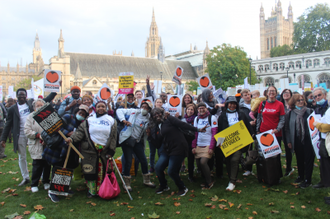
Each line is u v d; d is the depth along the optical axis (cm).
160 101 790
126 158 723
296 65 7431
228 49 5984
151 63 10031
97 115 667
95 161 657
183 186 690
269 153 712
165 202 641
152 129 696
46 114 624
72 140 652
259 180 766
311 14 8031
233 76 5819
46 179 744
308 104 981
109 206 618
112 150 666
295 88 1658
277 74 7769
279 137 817
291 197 650
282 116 727
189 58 11850
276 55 9212
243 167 875
